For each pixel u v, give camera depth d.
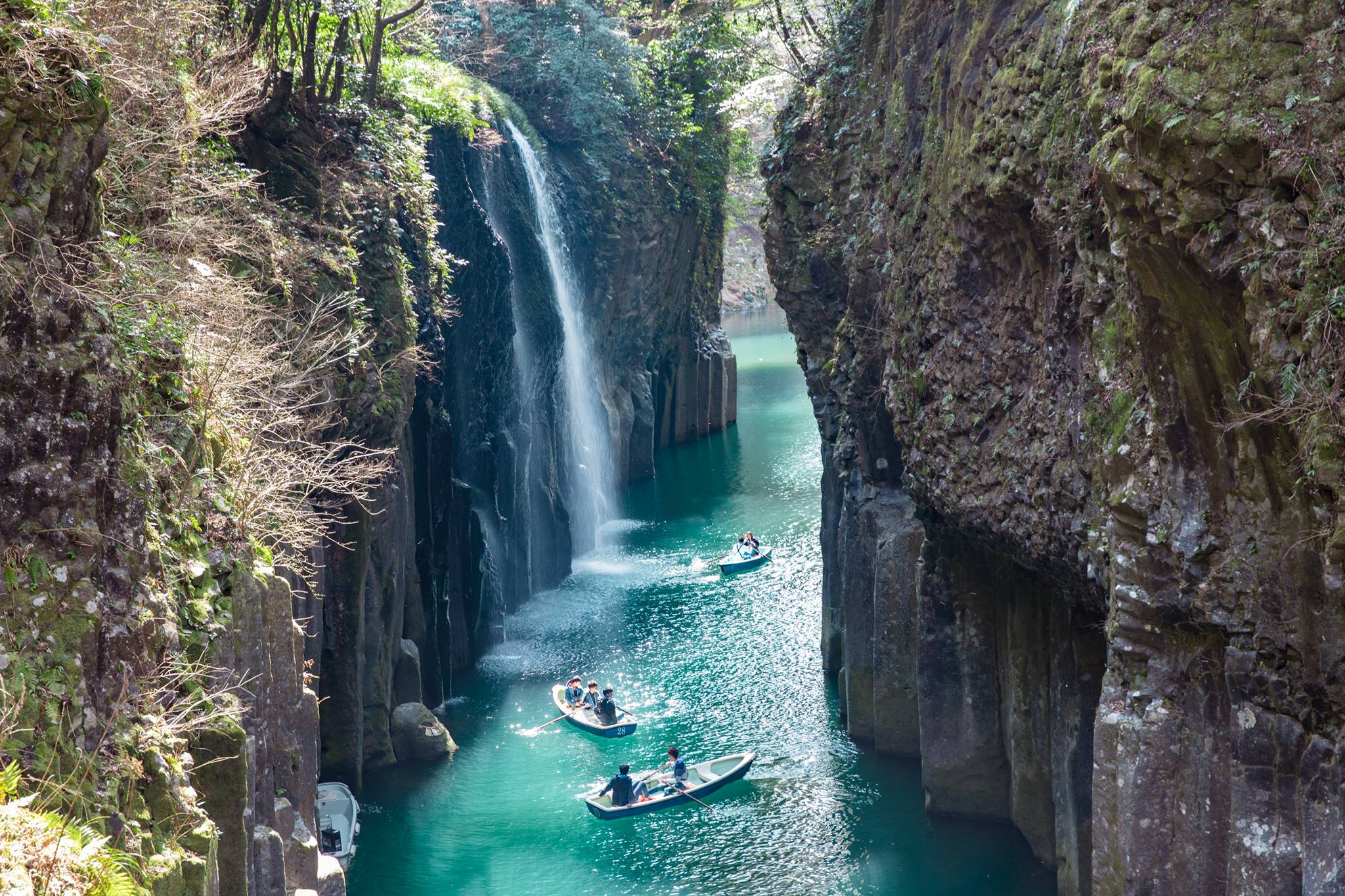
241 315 15.09
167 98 13.54
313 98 22.52
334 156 22.88
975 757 20.56
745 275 127.50
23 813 7.11
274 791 12.99
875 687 23.59
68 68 8.84
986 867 19.20
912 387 19.33
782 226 26.59
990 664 20.33
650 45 50.78
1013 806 19.77
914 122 19.92
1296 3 9.77
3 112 8.21
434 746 24.48
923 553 20.81
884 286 21.62
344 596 21.78
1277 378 9.94
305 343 18.72
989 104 15.79
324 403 19.16
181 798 9.16
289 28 21.77
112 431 9.16
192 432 12.03
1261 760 10.70
